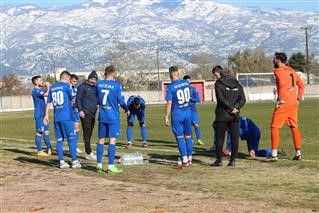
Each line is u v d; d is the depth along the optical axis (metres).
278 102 13.19
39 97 16.42
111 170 12.37
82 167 13.53
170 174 11.91
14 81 88.94
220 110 12.72
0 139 24.12
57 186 10.80
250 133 14.20
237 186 10.15
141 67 103.31
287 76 13.18
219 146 12.84
